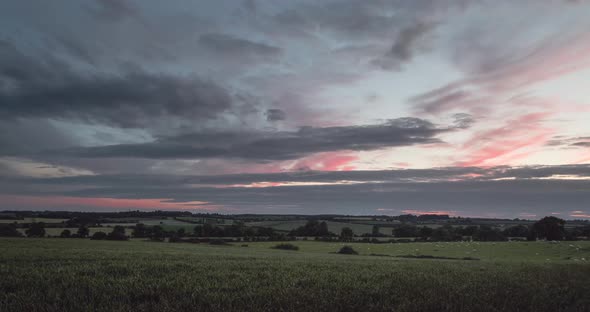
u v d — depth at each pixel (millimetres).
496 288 14750
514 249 74688
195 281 14312
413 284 15156
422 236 125250
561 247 73875
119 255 27344
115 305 10383
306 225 127938
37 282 13266
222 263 22234
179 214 164875
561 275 20469
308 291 12797
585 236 113188
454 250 76625
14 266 17719
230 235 117500
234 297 11414
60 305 10320
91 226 125938
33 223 107500
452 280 16797
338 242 107688
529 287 15258
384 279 16609
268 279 15562
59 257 23641
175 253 33656
